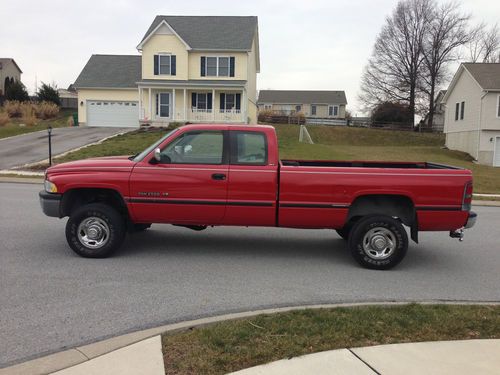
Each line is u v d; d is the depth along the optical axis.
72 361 3.70
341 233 8.43
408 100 60.22
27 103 48.41
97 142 27.31
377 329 4.32
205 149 6.78
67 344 4.07
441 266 7.09
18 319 4.60
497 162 35.06
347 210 6.66
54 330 4.36
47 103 49.53
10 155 22.77
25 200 12.07
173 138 6.79
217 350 3.85
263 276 6.23
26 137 30.03
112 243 6.83
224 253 7.38
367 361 3.73
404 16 59.03
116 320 4.61
